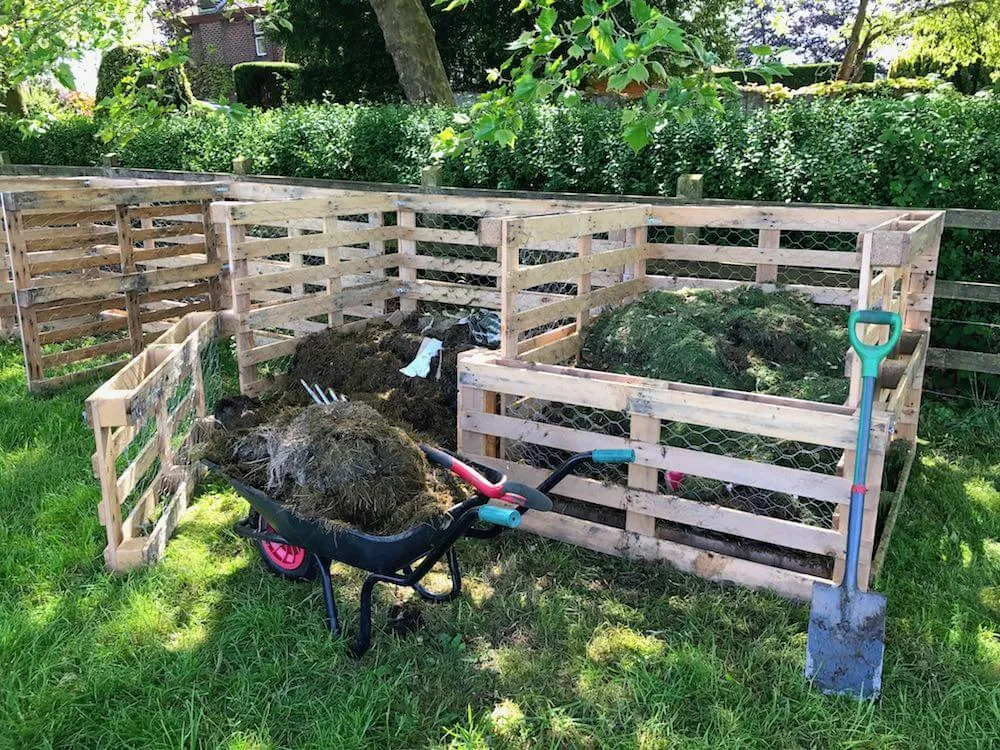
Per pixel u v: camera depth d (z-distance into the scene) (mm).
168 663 2924
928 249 4641
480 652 3012
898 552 3719
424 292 6246
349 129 8203
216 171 9555
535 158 6930
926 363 5555
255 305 6973
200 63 19828
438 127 7500
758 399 3340
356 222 7043
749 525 3355
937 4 13945
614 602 3324
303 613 3234
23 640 3006
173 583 3445
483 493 2984
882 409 3240
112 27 7285
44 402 5695
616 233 5438
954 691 2748
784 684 2807
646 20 3689
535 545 3768
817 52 28062
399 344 5441
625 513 3818
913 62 15062
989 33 13352
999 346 5641
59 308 6164
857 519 2760
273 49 28188
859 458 2799
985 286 5359
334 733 2549
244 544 3795
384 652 3002
